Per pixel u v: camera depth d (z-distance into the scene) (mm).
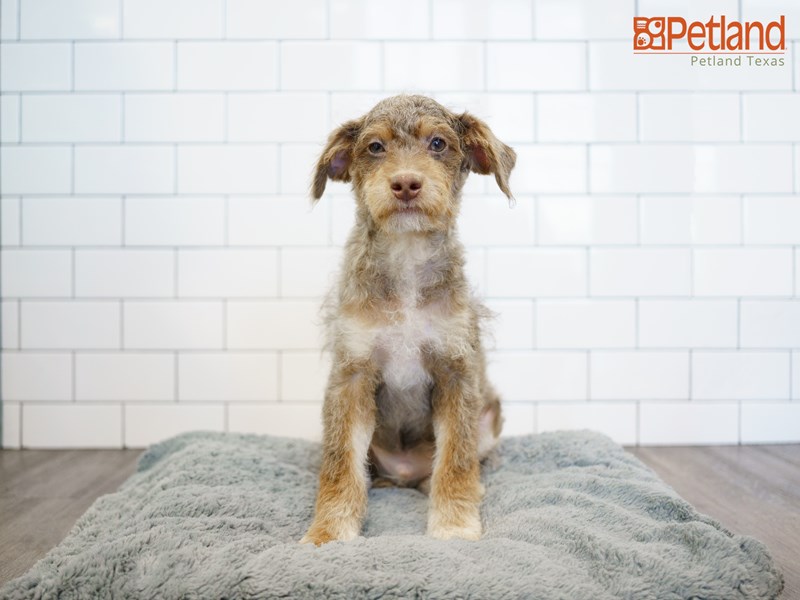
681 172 2393
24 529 1703
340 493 1574
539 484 1760
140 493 1749
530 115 2385
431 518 1590
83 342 2418
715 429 2432
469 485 1637
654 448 2406
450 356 1671
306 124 2385
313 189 1835
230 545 1356
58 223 2400
